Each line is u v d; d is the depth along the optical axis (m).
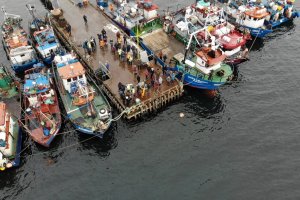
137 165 45.75
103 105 51.38
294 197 41.66
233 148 47.69
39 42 61.19
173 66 57.03
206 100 55.22
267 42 67.19
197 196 42.03
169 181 43.72
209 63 52.66
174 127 50.91
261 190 42.53
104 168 45.53
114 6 72.94
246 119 51.88
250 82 58.09
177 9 76.38
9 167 45.56
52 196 42.75
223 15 66.75
